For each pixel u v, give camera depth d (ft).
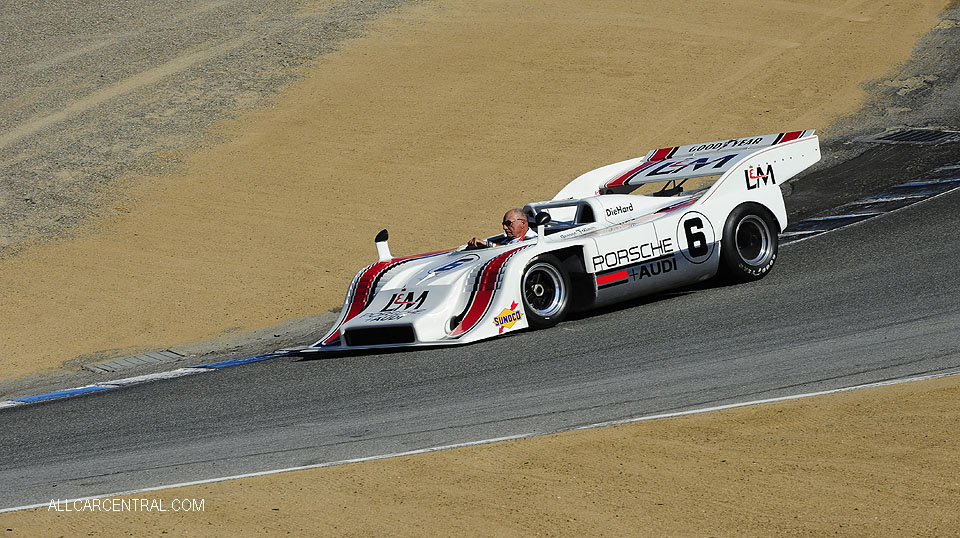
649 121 242.99
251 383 102.89
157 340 143.84
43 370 135.95
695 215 115.96
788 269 123.03
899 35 301.02
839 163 199.72
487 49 298.15
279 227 193.47
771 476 59.16
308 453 72.95
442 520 57.11
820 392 73.56
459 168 219.41
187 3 383.04
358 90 271.69
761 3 339.98
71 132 255.29
